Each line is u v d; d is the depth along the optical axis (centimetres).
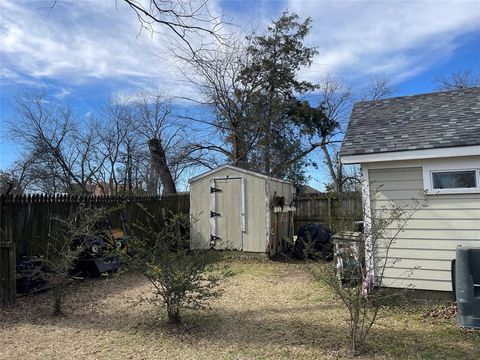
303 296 671
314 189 2173
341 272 479
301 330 498
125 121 2670
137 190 2342
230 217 1109
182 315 567
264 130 1958
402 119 722
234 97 1928
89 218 714
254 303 632
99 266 820
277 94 2023
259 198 1078
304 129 2103
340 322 526
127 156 2634
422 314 555
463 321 445
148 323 534
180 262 509
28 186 2445
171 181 1795
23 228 748
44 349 448
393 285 629
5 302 627
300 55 2019
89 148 2647
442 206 611
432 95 807
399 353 422
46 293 714
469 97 744
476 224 592
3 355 432
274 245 1092
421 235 621
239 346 449
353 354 418
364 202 645
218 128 1967
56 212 823
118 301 660
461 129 620
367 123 742
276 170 1977
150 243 696
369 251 502
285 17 1973
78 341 473
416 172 626
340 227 589
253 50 1955
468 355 416
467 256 448
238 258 1080
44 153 2450
